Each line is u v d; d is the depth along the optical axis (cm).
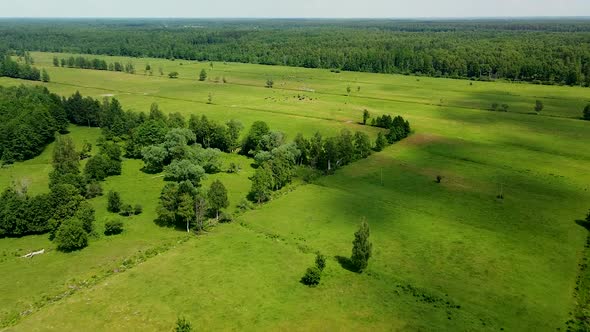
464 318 7994
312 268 8944
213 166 15638
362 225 9344
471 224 11519
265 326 7781
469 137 19362
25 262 9906
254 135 17300
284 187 14088
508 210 12325
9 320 7944
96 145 18950
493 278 9194
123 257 10081
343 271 9481
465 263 9744
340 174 15138
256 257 10006
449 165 15950
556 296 8619
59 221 11188
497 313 8125
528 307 8288
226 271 9444
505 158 16650
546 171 15312
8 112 19712
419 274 9350
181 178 14325
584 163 16162
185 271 9450
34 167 16338
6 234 11112
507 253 10131
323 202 12900
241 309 8231
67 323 7869
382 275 9319
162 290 8794
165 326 7788
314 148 15838
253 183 13075
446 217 11931
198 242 10725
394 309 8250
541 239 10744
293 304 8375
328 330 7681
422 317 8025
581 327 7725
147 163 16175
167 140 16362
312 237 10931
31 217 11062
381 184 14212
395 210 12362
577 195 13312
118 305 8344
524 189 13775
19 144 16775
